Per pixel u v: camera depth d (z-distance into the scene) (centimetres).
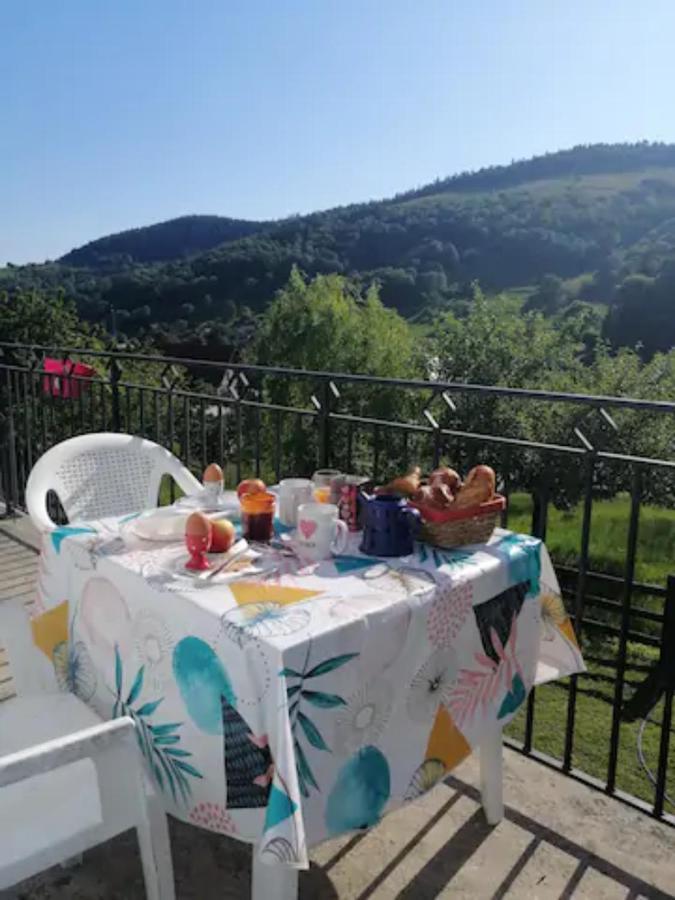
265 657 104
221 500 187
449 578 134
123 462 235
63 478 222
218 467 191
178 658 121
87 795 123
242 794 109
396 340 2617
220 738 113
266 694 104
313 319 2614
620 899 154
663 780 182
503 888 156
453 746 139
